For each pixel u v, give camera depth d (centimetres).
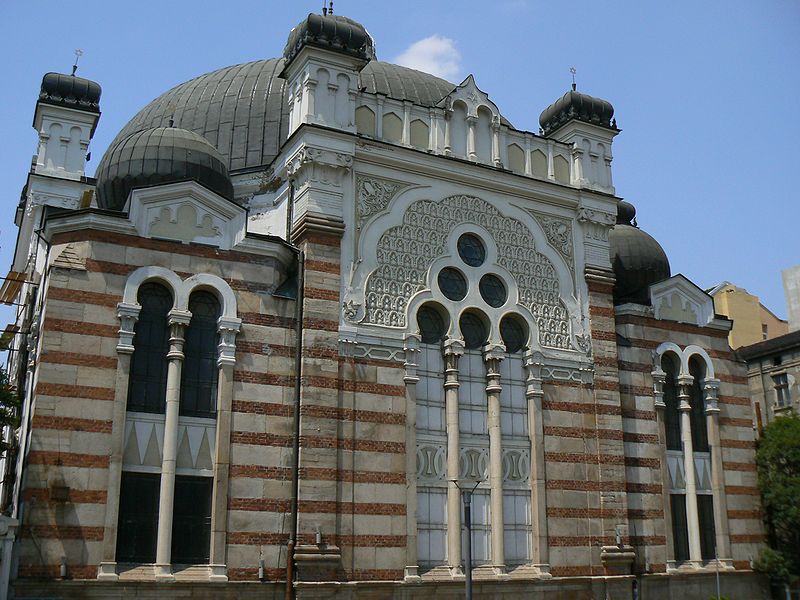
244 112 3372
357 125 2811
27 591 2047
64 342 2234
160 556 2200
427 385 2694
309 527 2361
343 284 2609
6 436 2938
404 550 2489
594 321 3044
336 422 2477
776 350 4725
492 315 2838
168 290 2416
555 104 3350
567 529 2773
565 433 2864
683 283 3381
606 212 3186
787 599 3228
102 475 2191
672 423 3238
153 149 2623
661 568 2978
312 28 2755
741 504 3291
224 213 2517
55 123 3453
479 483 2686
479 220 2934
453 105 3005
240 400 2398
